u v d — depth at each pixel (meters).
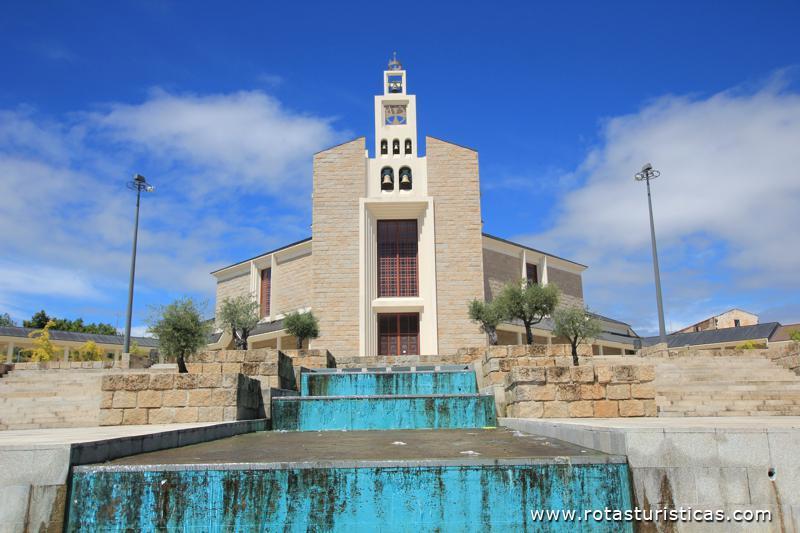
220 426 12.76
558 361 22.66
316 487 7.71
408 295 38.88
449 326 37.03
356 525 7.62
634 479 7.84
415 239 39.91
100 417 14.71
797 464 7.73
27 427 17.00
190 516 7.55
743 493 7.70
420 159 40.03
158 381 14.91
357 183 39.12
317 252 38.03
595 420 12.94
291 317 33.41
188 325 20.98
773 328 53.59
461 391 20.61
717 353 25.58
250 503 7.62
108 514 7.51
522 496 7.80
